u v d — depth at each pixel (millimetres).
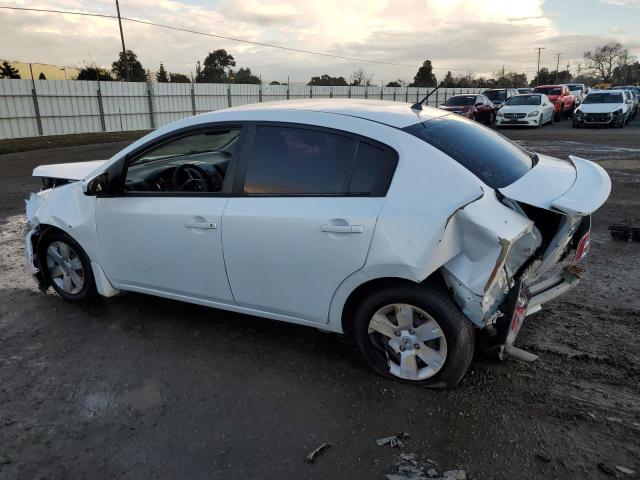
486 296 2836
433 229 2795
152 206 3766
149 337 3916
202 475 2541
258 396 3166
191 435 2830
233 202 3445
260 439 2785
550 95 28172
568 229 3076
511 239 2717
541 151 14297
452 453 2643
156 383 3324
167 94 28938
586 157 12992
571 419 2869
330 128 3225
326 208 3115
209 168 3693
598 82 110250
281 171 3328
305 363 3518
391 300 3098
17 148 18344
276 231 3260
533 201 2859
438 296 2971
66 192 4340
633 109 27281
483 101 25234
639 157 12906
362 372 3387
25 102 23109
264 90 34094
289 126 3346
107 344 3822
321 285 3225
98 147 18922
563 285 3576
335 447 2711
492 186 2957
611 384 3182
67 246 4406
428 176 2936
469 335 3004
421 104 3771
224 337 3895
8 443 2793
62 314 4336
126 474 2561
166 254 3768
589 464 2541
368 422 2896
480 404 3023
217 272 3588
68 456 2691
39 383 3344
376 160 3072
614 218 7137
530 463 2557
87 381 3357
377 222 2949
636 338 3717
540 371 3344
